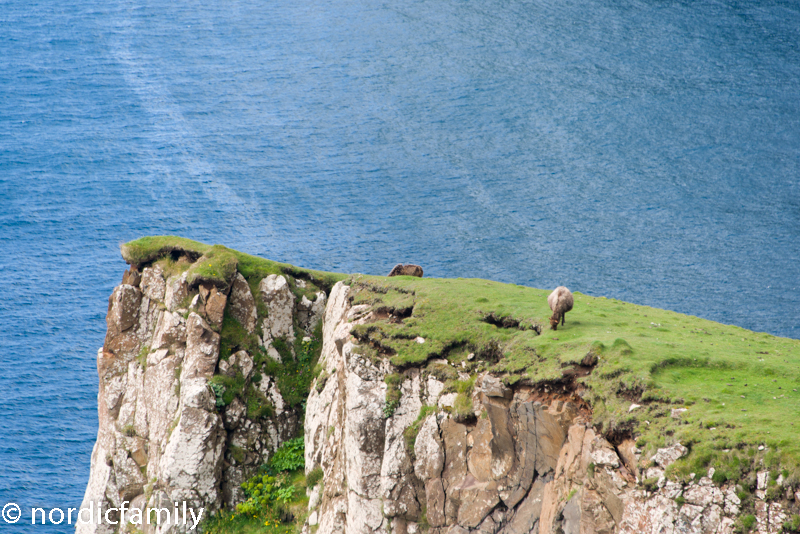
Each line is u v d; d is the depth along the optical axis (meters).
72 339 92.38
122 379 30.47
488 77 193.12
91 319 97.62
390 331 22.45
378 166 153.00
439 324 22.28
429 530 19.92
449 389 20.62
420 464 20.47
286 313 29.98
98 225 127.81
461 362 20.98
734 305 98.50
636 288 104.50
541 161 151.25
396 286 25.70
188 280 29.30
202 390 26.91
